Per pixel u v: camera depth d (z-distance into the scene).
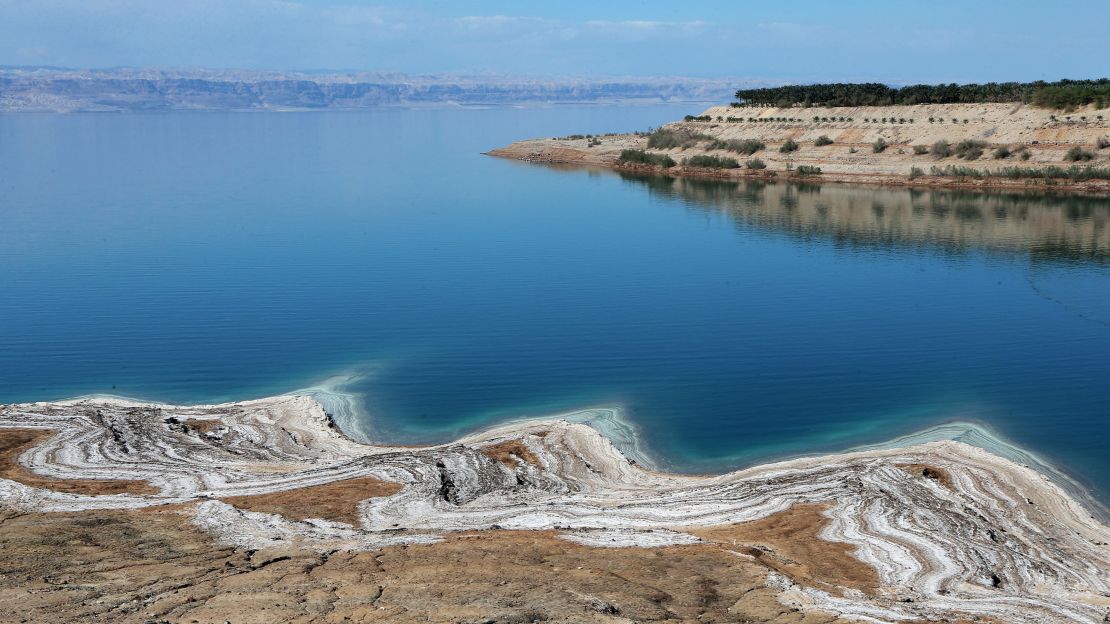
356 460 38.28
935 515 32.62
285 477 36.59
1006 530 32.09
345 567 26.12
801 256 84.62
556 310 66.00
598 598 23.97
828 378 51.12
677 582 25.97
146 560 26.48
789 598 24.98
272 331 60.97
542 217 108.62
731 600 24.75
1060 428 43.25
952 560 28.89
